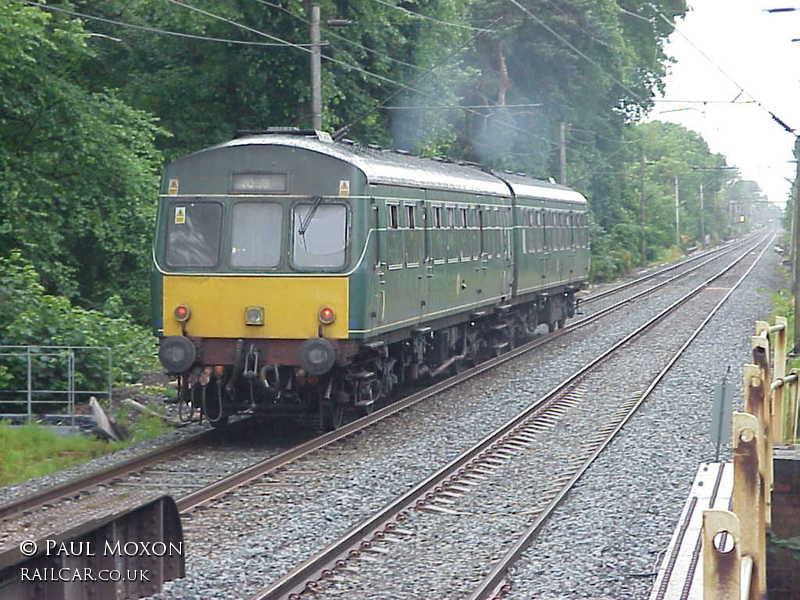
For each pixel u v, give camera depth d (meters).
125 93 39.28
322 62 39.38
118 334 25.67
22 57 28.97
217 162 20.17
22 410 23.31
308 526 14.12
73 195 32.12
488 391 26.08
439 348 27.12
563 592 11.46
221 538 13.58
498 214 30.80
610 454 18.73
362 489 16.22
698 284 68.12
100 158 32.19
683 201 150.75
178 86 39.50
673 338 37.47
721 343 35.69
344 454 18.81
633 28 84.38
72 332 24.19
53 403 22.94
